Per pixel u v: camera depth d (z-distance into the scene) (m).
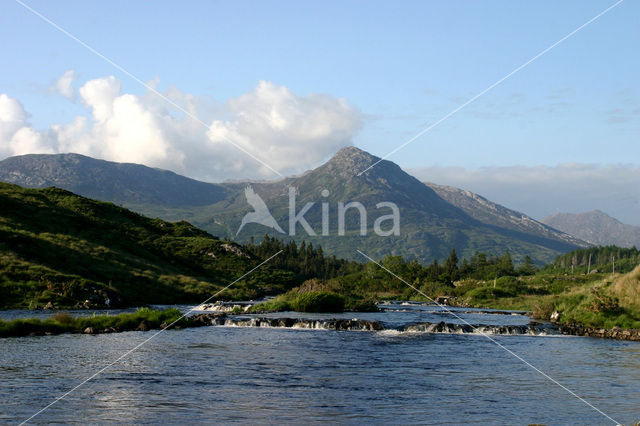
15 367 29.00
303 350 37.25
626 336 46.62
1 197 119.38
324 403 22.77
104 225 138.00
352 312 69.75
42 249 95.75
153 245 143.88
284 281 156.50
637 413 22.17
